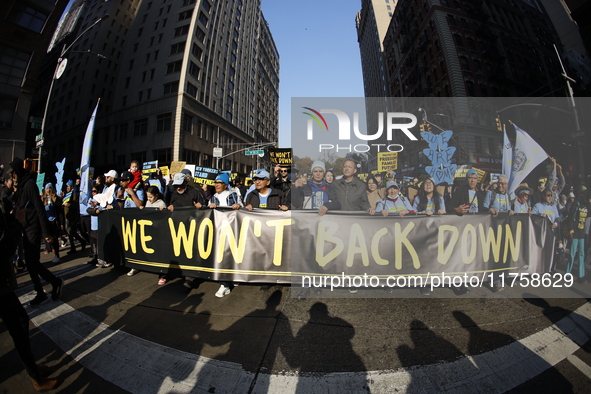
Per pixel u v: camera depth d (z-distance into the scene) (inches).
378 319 104.1
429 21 1104.8
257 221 128.3
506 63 1045.2
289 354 83.3
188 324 101.8
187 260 136.2
